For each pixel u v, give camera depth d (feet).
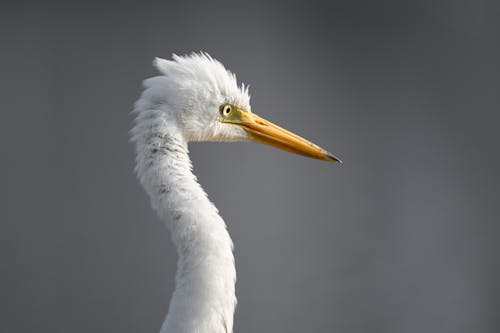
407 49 80.53
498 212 50.65
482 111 67.05
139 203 49.24
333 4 86.48
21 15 76.89
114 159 54.29
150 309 39.81
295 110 65.72
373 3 87.66
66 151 54.65
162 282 41.78
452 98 70.18
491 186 53.83
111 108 61.46
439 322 41.04
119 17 78.18
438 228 48.83
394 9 85.87
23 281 41.19
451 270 44.52
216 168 53.11
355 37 84.74
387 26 84.94
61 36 74.28
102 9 79.30
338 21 86.53
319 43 81.61
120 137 57.21
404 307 41.09
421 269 44.42
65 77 66.64
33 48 71.56
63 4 79.87
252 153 55.83
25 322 38.45
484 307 41.60
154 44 74.28
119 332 38.14
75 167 52.85
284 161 55.57
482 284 43.39
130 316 39.19
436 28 82.53
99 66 68.90
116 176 51.98
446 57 78.18
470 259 45.42
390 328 39.83
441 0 83.35
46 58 70.08
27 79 65.67
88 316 39.14
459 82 73.05
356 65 78.59
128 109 61.36
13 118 59.00
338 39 83.56
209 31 78.84
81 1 80.23
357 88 72.28
